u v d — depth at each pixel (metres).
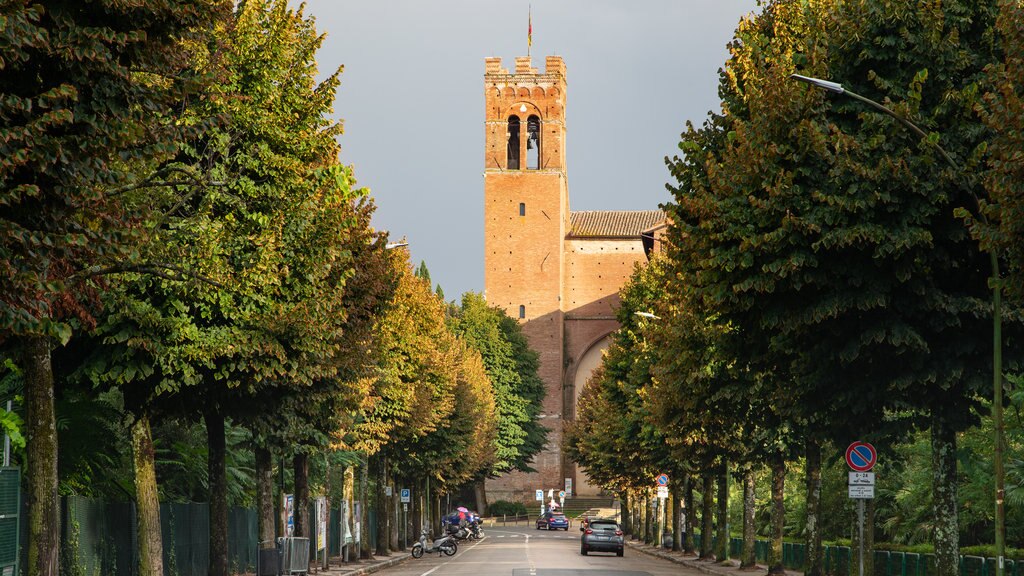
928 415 27.91
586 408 101.75
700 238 25.69
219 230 25.89
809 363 26.08
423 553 69.56
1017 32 17.61
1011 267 18.33
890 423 27.98
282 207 27.47
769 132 23.92
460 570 47.50
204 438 44.28
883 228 22.53
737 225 24.05
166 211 24.84
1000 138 17.64
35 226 14.47
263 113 27.20
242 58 27.19
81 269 18.33
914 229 22.41
